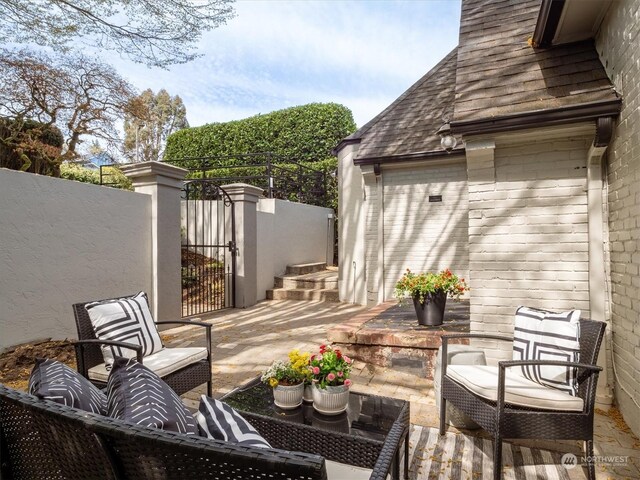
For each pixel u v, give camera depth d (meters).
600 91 2.97
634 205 2.61
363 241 7.49
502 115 3.10
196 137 12.66
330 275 8.97
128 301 2.85
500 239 3.43
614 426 2.74
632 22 2.60
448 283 4.15
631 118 2.63
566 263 3.24
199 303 7.30
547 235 3.30
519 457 2.36
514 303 3.39
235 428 1.13
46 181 4.20
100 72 7.57
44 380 1.24
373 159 6.66
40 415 1.04
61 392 1.15
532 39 3.77
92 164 9.58
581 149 3.21
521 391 2.14
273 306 7.46
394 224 6.85
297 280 8.45
